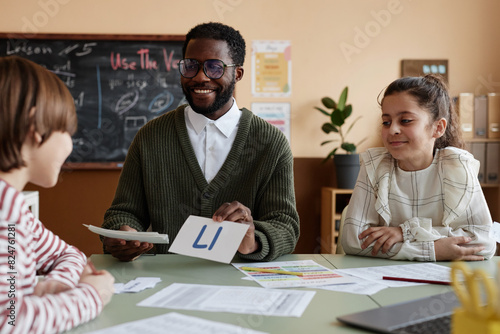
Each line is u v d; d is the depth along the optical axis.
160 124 1.55
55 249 0.98
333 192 3.06
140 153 1.51
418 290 0.95
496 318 0.53
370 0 3.37
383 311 0.76
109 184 3.25
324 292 0.93
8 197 0.67
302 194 3.38
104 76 3.22
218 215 1.16
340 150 3.39
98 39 3.19
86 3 3.20
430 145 1.34
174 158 1.50
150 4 3.24
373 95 3.38
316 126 3.37
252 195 1.47
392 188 1.38
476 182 1.33
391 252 1.27
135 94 3.24
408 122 1.30
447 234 1.30
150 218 1.51
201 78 1.40
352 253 1.34
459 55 3.42
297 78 3.35
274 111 3.35
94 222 3.23
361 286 0.98
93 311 0.74
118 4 3.22
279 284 0.99
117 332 0.68
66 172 3.20
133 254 1.21
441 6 3.40
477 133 3.21
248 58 3.32
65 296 0.72
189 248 1.10
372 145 3.39
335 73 3.37
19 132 0.70
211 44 1.41
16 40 3.13
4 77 0.71
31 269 0.80
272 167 1.47
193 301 0.86
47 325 0.66
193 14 3.27
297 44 3.34
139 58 3.23
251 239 1.19
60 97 0.75
